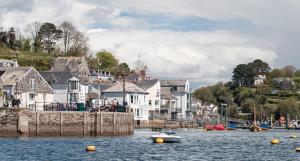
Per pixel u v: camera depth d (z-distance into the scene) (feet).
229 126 640.58
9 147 255.09
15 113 314.55
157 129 475.31
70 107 340.80
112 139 319.88
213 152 256.93
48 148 253.03
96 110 344.28
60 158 216.13
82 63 651.25
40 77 458.09
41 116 318.45
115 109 367.45
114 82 618.44
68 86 506.89
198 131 533.14
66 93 507.71
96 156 225.56
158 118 593.42
